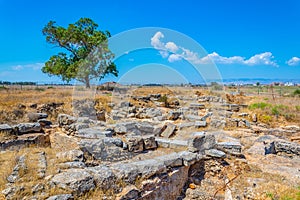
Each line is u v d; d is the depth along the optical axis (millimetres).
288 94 26297
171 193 6344
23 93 19000
